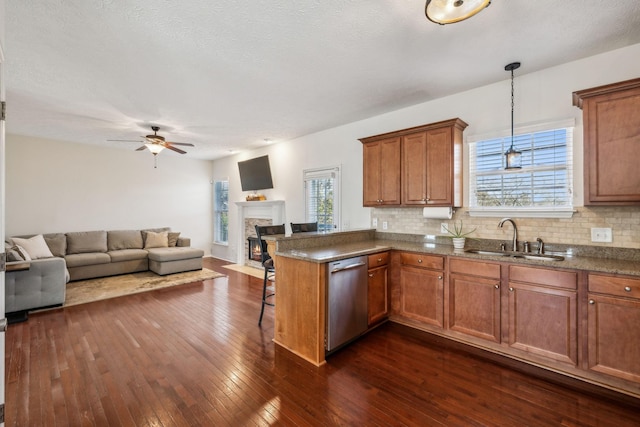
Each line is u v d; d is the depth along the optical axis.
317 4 1.88
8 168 5.14
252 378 2.25
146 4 1.87
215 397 2.02
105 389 2.10
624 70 2.45
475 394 2.05
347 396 2.03
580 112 2.64
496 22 2.09
